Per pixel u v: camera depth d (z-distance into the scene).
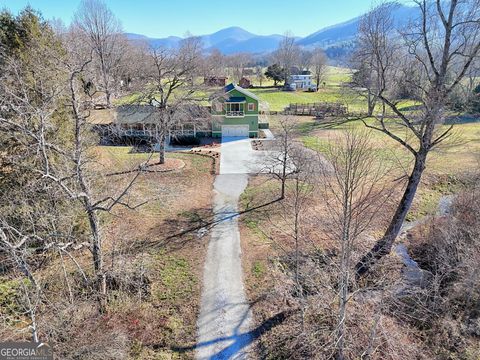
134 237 17.25
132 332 11.48
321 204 19.42
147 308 12.66
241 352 10.98
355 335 10.80
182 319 12.30
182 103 28.06
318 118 48.84
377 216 18.91
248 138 37.62
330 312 11.64
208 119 33.44
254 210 20.78
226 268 15.23
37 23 14.48
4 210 11.48
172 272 14.84
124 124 33.16
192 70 30.56
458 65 13.12
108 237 16.70
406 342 10.97
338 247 14.20
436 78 13.33
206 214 20.30
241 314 12.58
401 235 18.25
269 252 16.39
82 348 9.72
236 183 25.16
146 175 25.81
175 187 24.12
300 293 11.12
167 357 10.72
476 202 15.68
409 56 14.30
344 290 9.19
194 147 34.09
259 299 13.34
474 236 13.89
